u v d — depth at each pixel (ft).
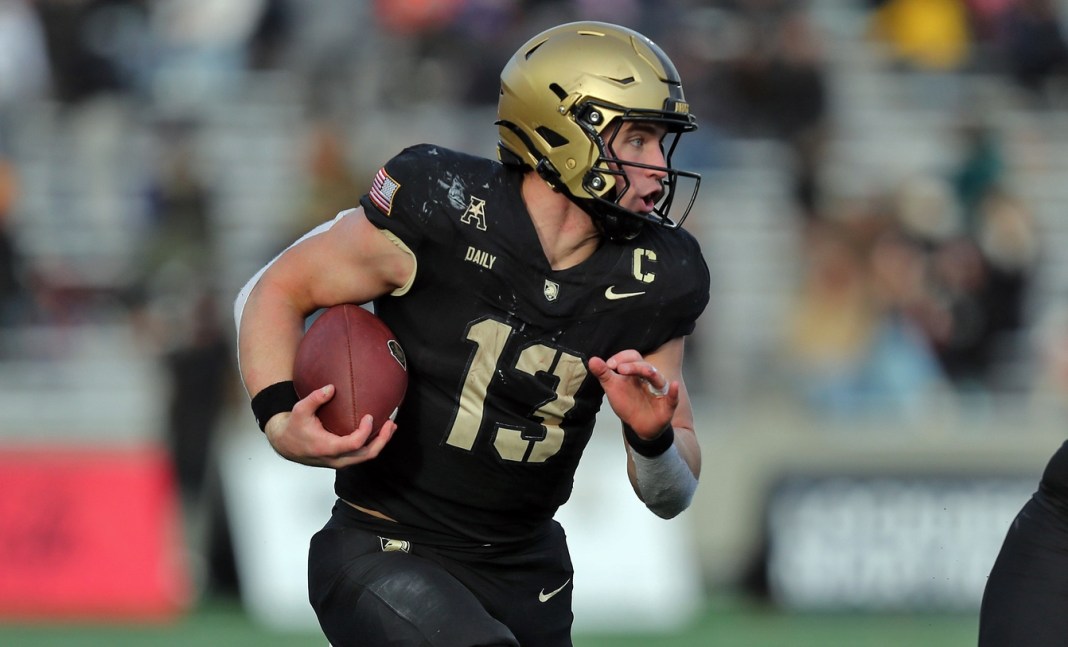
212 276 111.96
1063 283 132.26
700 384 110.42
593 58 40.11
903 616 98.32
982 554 99.86
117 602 94.84
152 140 122.62
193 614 94.48
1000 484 100.53
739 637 88.74
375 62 132.26
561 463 42.04
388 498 41.98
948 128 138.82
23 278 116.88
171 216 113.91
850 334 109.60
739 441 101.04
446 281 40.22
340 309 40.63
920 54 146.00
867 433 101.04
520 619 43.14
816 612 98.68
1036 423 102.94
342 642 41.42
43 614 94.38
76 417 113.50
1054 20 146.82
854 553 99.45
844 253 111.86
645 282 40.73
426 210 39.93
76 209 124.98
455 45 128.77
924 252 113.60
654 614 95.35
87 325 118.42
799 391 107.45
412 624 39.45
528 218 40.24
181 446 97.45
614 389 38.81
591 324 40.55
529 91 40.37
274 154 130.21
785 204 129.08
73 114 129.08
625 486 97.09
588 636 89.40
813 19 147.54
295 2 137.69
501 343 40.32
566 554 44.11
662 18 134.82
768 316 125.29
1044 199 139.23
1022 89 145.69
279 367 40.06
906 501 100.07
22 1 130.52
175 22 136.15
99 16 133.69
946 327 112.06
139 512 96.68
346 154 114.62
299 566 94.94
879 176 134.51
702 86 132.05
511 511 42.09
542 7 133.39
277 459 97.19
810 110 131.95
